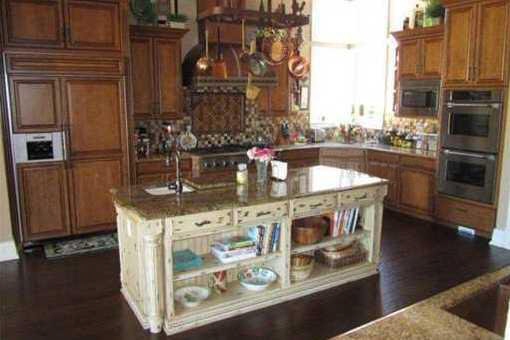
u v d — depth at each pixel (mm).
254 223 3119
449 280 3768
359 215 3955
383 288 3615
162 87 5371
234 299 3148
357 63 7219
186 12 5734
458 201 5051
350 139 7098
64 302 3354
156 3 5395
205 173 5391
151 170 5109
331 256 3713
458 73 4914
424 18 5562
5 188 4184
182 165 5332
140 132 5512
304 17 3775
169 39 5320
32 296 3455
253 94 5039
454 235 4965
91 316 3135
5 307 3273
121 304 3318
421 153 5652
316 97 7148
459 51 4879
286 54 4055
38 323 3037
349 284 3689
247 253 3238
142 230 2752
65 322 3051
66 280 3758
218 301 3105
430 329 1255
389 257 4301
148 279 2830
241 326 2998
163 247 2809
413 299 3420
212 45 5508
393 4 6512
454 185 5082
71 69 4473
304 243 3504
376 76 6898
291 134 6824
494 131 4578
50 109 4426
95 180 4734
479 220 4828
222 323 3031
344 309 3256
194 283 3311
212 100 6047
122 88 4758
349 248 3789
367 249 3893
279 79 6426
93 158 4695
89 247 4566
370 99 7043
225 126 6207
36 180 4445
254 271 3496
